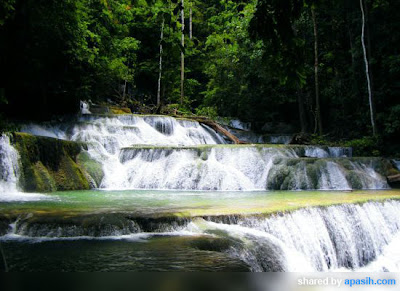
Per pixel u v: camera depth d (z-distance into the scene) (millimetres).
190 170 13547
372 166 14047
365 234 8516
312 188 13062
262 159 14156
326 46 22875
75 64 16797
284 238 6977
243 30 22312
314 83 22672
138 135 17016
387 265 8125
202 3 32219
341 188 13094
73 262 4516
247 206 7844
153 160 14242
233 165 13953
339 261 7887
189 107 27391
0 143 10734
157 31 27203
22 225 6270
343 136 20969
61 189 11953
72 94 17203
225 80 24812
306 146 15555
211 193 11531
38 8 11234
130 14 24562
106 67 20531
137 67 27672
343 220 8258
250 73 22922
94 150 14164
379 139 17422
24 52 12703
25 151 11414
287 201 8820
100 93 21812
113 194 10906
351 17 20547
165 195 10688
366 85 20078
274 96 23406
